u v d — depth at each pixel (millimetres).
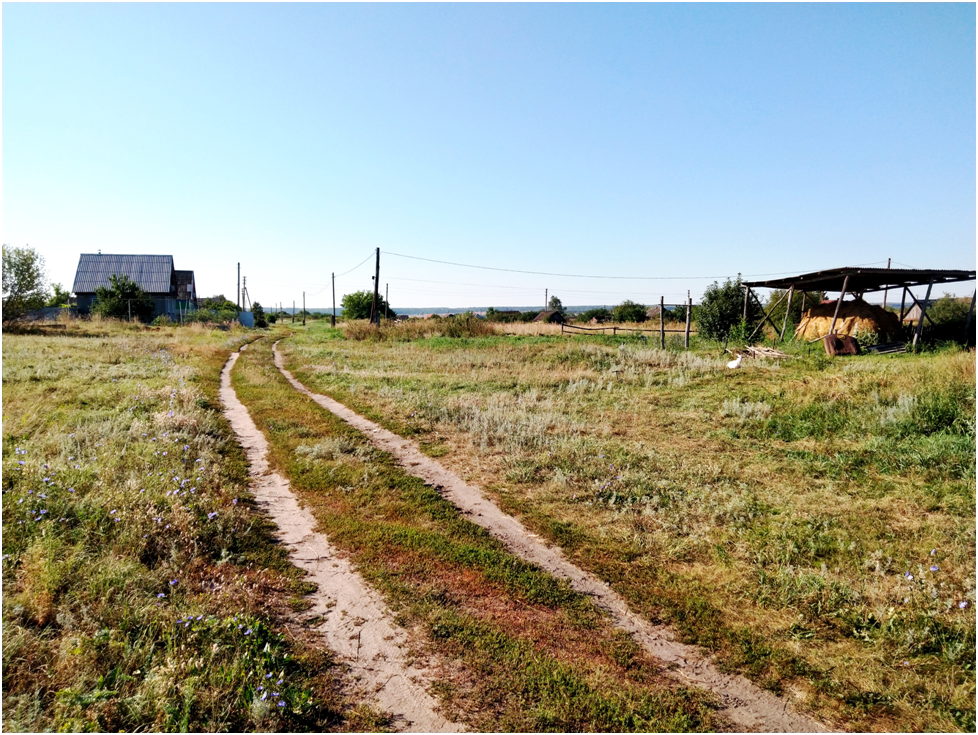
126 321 42750
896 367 11438
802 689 3701
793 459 7953
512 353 19703
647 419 10492
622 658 3977
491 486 7492
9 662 3365
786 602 4656
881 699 3562
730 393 11602
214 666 3518
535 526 6277
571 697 3551
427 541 5730
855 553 5320
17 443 7711
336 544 5734
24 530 5000
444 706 3430
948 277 14766
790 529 5859
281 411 11945
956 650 3873
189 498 6172
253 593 4516
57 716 2977
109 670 3418
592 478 7578
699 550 5625
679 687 3711
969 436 7312
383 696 3500
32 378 13391
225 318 52406
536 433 9539
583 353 18109
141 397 11266
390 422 10883
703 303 23125
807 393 10570
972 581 4566
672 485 7184
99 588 4238
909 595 4516
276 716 3160
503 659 3900
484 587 4910
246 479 7637
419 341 27828
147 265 55281
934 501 6066
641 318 45688
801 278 16875
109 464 6863
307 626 4246
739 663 3965
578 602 4711
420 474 8016
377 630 4227
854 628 4289
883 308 17656
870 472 7125
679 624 4426
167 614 3984
